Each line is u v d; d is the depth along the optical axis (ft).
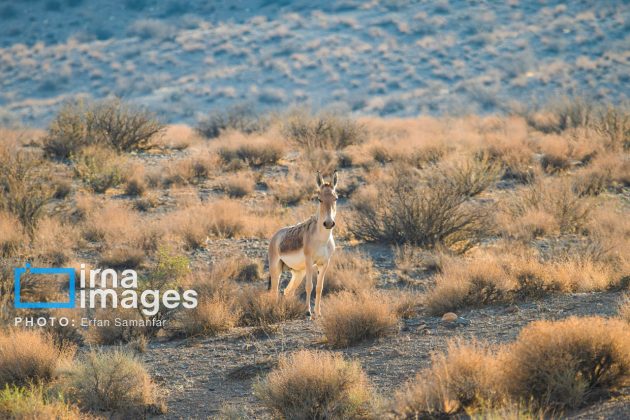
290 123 429.79
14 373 131.64
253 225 251.60
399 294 179.83
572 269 168.14
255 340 149.07
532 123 484.74
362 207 264.11
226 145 374.02
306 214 257.14
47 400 115.03
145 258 223.51
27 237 234.38
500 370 101.40
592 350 98.53
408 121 510.99
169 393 125.39
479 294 157.79
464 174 291.17
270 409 109.60
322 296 186.60
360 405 107.65
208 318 159.74
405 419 99.50
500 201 269.03
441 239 226.99
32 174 289.74
